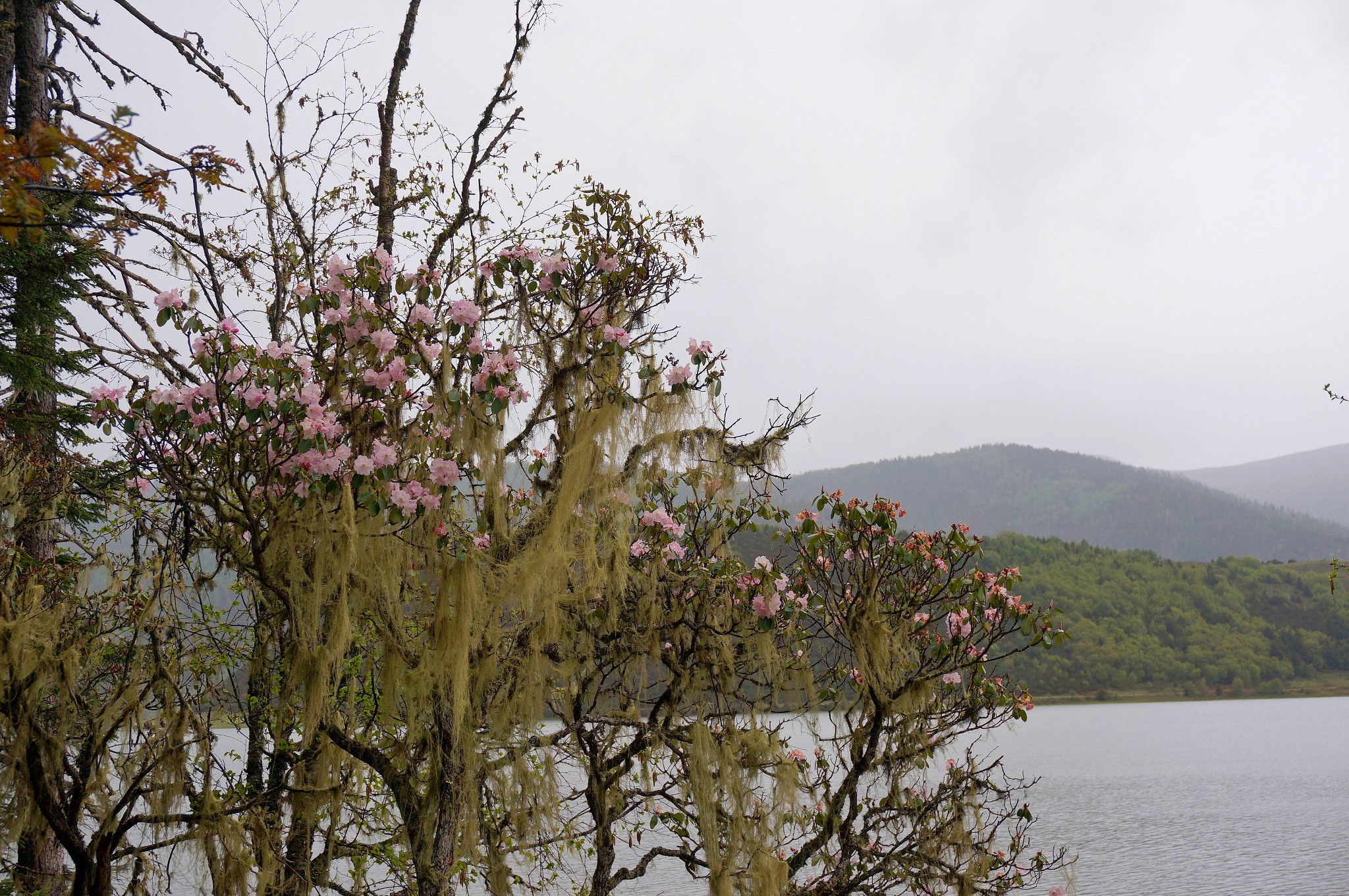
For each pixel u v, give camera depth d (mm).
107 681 5266
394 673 4648
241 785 5297
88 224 4980
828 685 6066
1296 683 75125
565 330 5422
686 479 5441
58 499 5824
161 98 7926
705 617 5289
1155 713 96125
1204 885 24000
